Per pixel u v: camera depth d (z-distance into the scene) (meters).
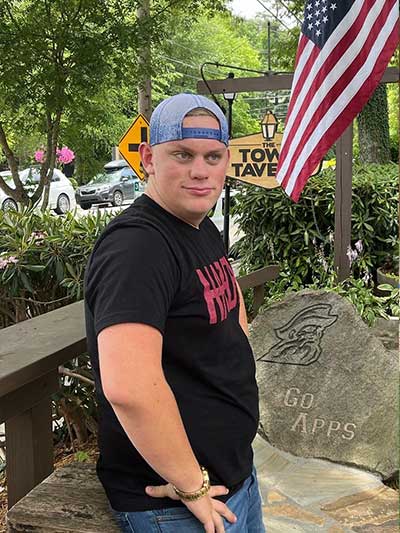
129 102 13.97
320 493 2.87
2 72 6.92
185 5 8.31
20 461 2.03
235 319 1.58
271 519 2.65
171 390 1.40
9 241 3.69
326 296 3.79
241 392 1.54
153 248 1.35
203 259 1.48
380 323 4.88
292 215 6.20
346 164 5.39
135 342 1.28
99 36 6.98
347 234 5.46
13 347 2.00
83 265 3.70
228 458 1.52
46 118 7.62
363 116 11.49
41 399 2.02
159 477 1.48
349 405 3.32
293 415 3.37
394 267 6.52
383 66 3.73
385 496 2.84
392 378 3.32
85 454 3.38
